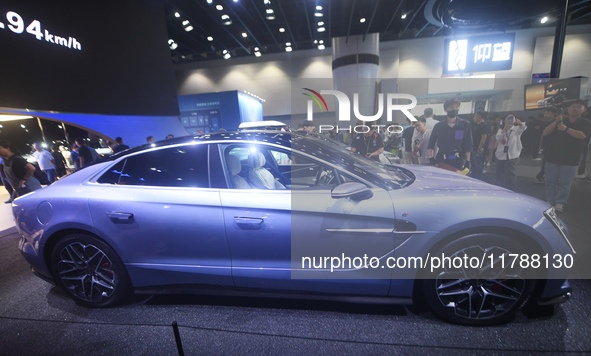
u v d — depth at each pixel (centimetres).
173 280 167
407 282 145
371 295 152
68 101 516
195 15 1087
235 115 980
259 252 151
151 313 175
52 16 488
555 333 140
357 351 137
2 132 838
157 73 727
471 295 142
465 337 141
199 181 161
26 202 179
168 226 156
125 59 636
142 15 680
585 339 135
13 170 365
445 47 940
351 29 1223
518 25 1316
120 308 181
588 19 1290
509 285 143
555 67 416
